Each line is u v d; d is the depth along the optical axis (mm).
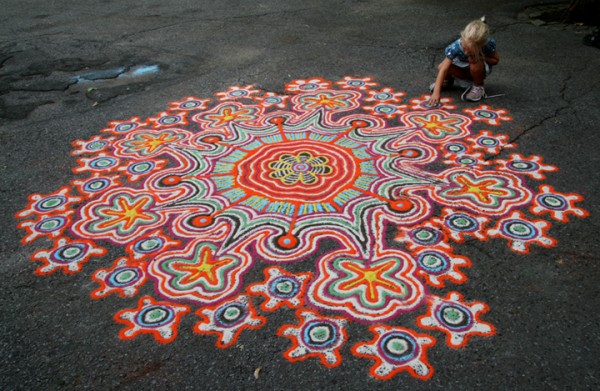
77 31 7270
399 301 2574
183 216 3297
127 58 6176
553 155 3797
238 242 3043
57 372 2271
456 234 3023
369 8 7949
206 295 2666
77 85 5453
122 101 5070
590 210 3182
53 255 2992
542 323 2410
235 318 2518
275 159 3938
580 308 2484
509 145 3973
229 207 3373
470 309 2508
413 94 4988
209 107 4895
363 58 5938
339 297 2611
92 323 2521
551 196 3330
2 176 3822
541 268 2746
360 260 2854
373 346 2334
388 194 3436
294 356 2303
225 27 7250
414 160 3838
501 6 7668
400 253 2895
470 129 4254
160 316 2545
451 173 3646
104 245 3062
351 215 3234
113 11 8305
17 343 2420
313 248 2963
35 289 2748
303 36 6762
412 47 6211
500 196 3357
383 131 4309
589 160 3707
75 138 4367
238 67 5812
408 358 2270
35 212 3393
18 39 6969
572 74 5199
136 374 2250
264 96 5090
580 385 2117
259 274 2789
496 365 2219
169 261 2912
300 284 2707
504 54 5801
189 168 3867
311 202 3387
